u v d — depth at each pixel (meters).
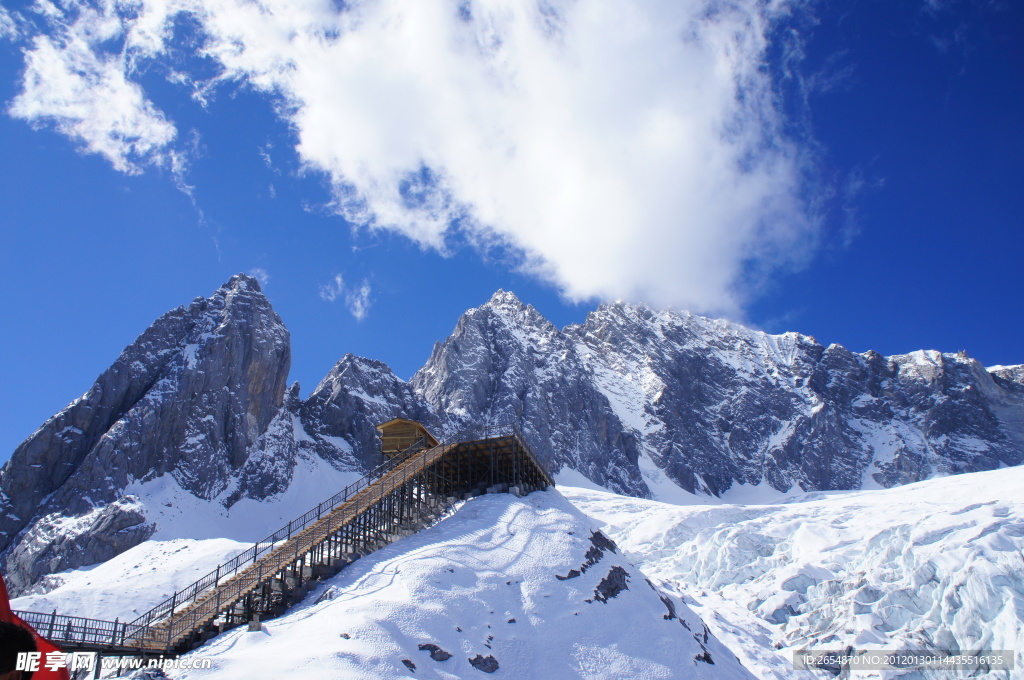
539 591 49.66
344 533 51.09
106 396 145.25
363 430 186.50
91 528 118.38
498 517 58.00
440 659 39.41
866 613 70.25
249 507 144.00
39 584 100.12
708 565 94.38
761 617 76.81
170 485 135.12
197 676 33.19
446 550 50.81
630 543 111.12
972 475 122.44
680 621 54.38
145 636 40.16
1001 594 64.94
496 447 65.44
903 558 77.06
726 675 50.12
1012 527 75.50
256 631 39.78
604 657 45.75
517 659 43.19
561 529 57.16
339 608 41.50
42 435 135.38
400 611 41.41
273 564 46.06
